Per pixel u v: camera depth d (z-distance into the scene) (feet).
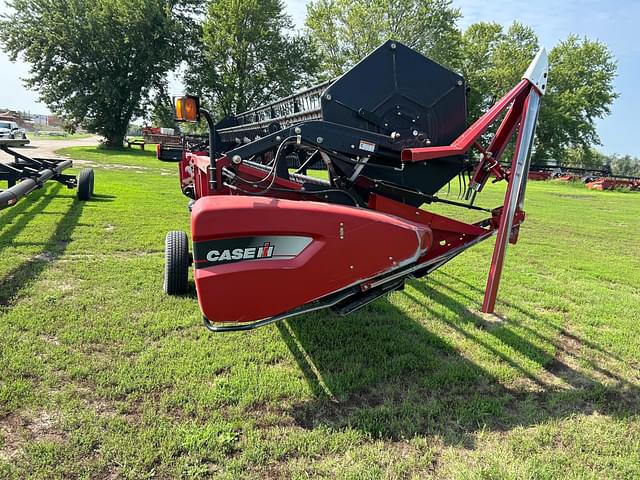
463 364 11.23
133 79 114.21
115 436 7.84
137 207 29.60
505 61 170.30
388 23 138.92
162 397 9.04
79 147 108.78
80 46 107.65
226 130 20.06
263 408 9.01
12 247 18.69
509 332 13.38
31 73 108.58
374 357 11.25
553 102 171.01
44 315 12.39
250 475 7.21
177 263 13.99
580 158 191.31
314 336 12.16
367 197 11.74
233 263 8.28
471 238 12.10
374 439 8.22
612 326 14.58
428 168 11.56
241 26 121.19
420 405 9.34
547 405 9.75
